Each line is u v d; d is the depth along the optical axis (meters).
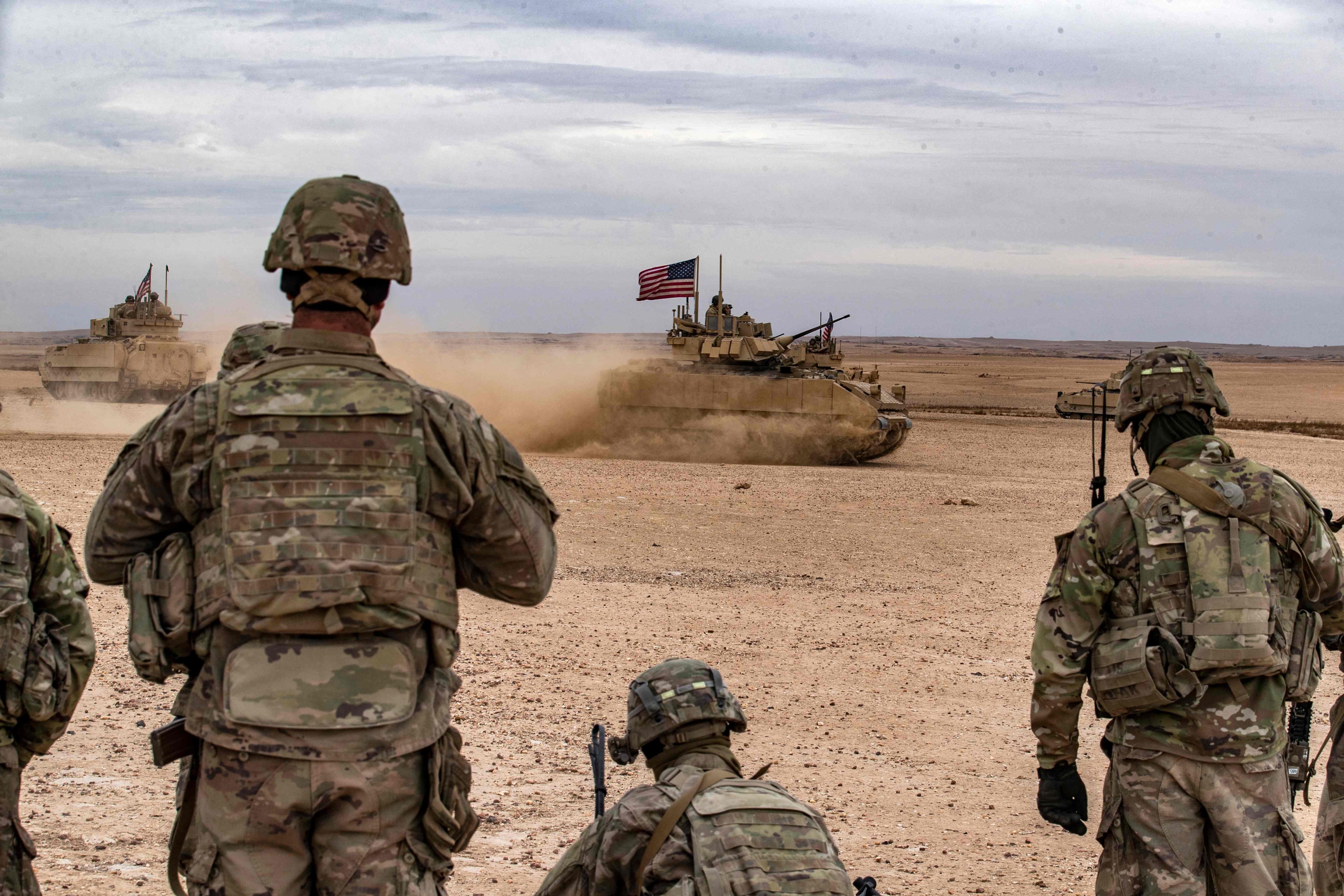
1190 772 4.65
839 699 10.55
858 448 36.31
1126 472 33.94
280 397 3.54
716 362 39.44
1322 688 11.38
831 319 41.09
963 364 188.75
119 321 52.84
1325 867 5.39
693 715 3.89
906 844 7.19
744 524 21.27
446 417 3.67
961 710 10.33
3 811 4.15
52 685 4.18
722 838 3.52
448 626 3.63
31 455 27.27
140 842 6.68
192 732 3.53
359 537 3.46
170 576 3.59
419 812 3.56
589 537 19.02
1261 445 45.09
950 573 17.12
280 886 3.45
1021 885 6.58
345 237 3.63
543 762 8.53
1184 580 4.70
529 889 6.23
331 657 3.45
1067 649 4.85
